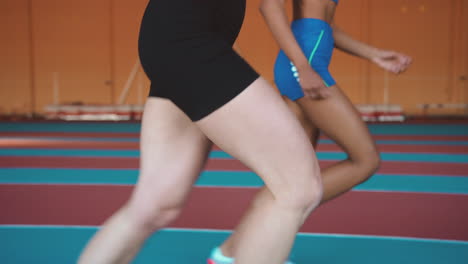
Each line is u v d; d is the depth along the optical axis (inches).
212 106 46.4
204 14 47.3
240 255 51.6
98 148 312.2
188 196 57.7
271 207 50.4
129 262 57.0
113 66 805.9
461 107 765.9
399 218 121.1
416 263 84.7
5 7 808.3
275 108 47.3
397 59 86.9
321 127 78.4
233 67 46.7
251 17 776.3
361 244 96.7
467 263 85.0
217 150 302.7
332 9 86.5
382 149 311.6
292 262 84.2
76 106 733.3
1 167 222.4
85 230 107.8
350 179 76.4
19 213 125.4
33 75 814.5
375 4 770.8
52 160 250.1
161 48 48.0
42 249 92.4
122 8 799.7
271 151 47.5
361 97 778.8
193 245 95.4
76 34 805.9
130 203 56.1
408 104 776.9
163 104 55.6
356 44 89.2
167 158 55.7
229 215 123.6
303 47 82.4
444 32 762.8
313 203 50.8
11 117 772.0
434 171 214.1
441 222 117.3
